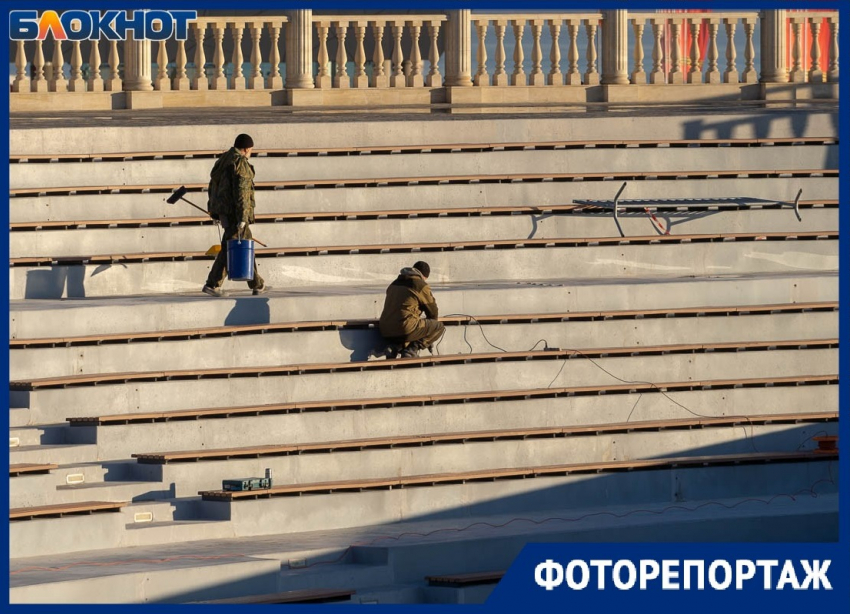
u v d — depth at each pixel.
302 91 78.94
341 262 62.69
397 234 64.38
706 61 83.81
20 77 75.94
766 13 83.12
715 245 66.62
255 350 53.97
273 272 61.69
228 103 78.81
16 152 62.78
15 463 46.88
